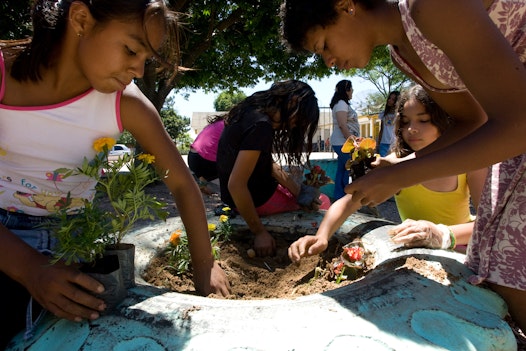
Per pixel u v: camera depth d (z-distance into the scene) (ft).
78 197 4.74
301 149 8.20
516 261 4.46
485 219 4.84
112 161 4.10
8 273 3.72
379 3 4.19
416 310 3.80
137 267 5.80
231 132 8.18
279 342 3.27
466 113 5.22
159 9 3.74
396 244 5.81
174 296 4.17
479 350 3.55
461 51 3.35
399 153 7.95
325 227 6.01
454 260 5.03
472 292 4.43
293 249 5.77
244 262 7.06
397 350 3.29
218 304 3.90
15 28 18.74
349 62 4.45
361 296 3.93
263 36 27.45
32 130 4.27
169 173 4.95
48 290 3.56
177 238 6.21
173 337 3.41
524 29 4.22
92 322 3.67
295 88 7.86
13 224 4.56
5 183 4.52
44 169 4.50
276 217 8.28
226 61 32.68
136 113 4.58
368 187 3.94
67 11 3.86
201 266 5.42
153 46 3.86
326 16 4.11
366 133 78.64
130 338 3.44
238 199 7.30
